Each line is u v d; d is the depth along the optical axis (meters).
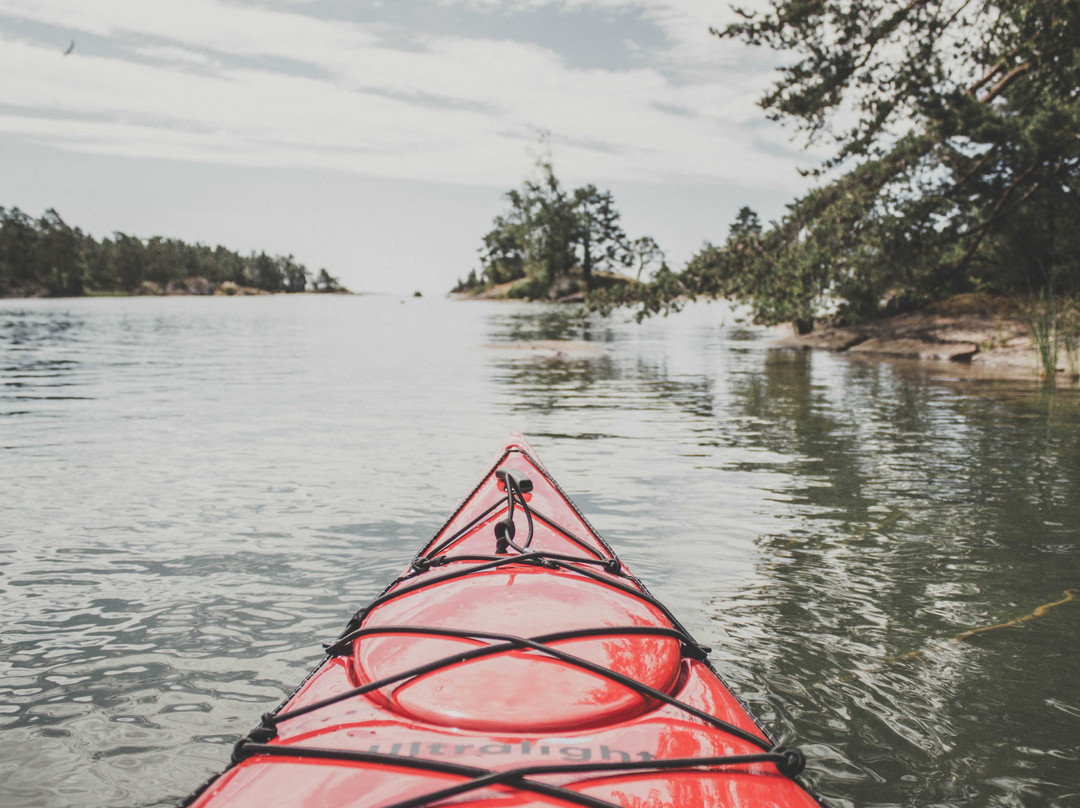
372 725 1.67
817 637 3.30
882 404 10.14
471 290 119.38
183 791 2.27
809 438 7.78
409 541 4.46
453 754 1.55
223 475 5.99
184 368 14.39
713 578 3.97
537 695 1.72
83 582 3.85
